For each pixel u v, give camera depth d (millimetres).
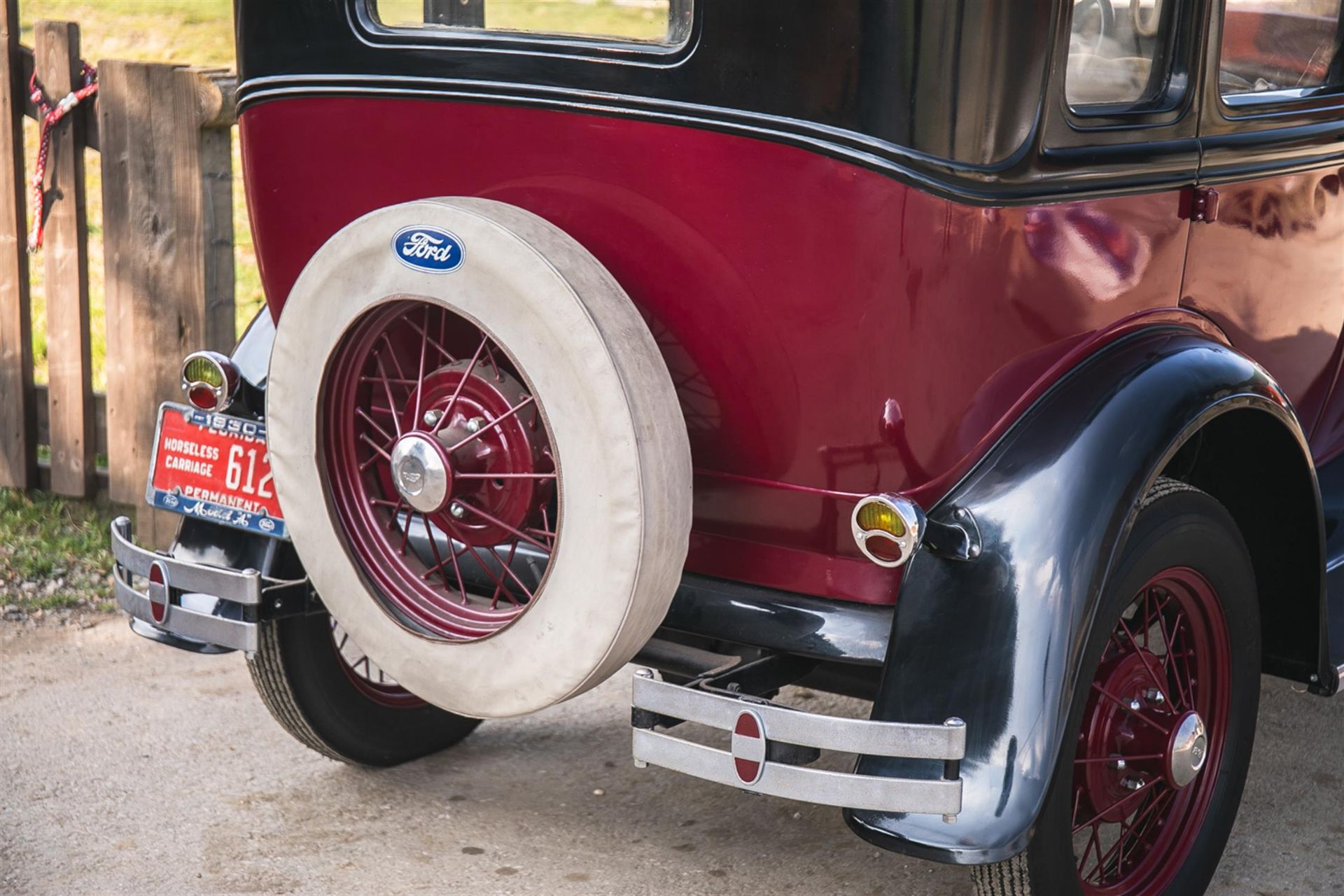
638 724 2326
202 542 2914
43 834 3002
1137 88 2551
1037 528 2301
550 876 2883
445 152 2535
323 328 2516
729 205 2291
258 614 2758
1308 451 2715
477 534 2568
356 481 2639
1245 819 3170
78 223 4613
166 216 4410
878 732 2186
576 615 2330
